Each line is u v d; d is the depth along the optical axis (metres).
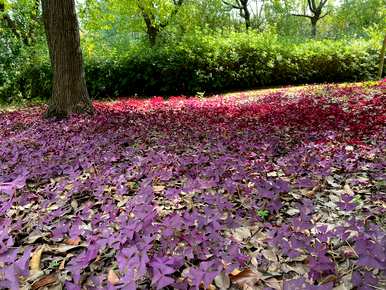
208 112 6.58
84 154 3.71
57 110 6.75
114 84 12.87
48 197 2.78
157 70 12.38
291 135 4.39
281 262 1.78
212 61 12.26
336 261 1.76
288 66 13.28
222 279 1.65
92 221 2.16
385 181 2.76
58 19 6.42
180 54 12.53
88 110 6.88
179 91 12.59
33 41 15.77
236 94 11.09
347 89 9.08
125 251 1.51
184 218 1.92
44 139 4.63
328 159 3.22
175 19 21.16
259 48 13.07
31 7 15.34
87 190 2.83
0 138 4.95
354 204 2.04
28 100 13.43
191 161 3.29
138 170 3.20
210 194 2.55
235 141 4.07
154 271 1.39
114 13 21.06
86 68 12.78
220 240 1.85
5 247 1.69
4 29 14.40
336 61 14.26
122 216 2.09
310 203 2.16
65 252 2.01
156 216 2.24
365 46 15.09
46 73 13.15
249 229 2.14
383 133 4.12
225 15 26.09
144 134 4.68
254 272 1.71
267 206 2.27
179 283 1.53
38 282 1.73
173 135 4.62
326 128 4.63
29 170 3.23
